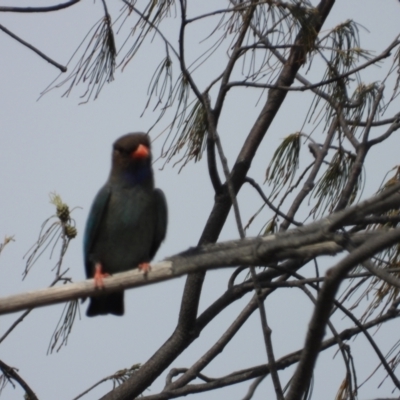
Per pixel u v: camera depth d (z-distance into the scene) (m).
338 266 7.02
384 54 10.55
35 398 10.79
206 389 11.23
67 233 10.12
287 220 10.97
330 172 11.52
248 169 11.83
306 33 10.27
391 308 10.49
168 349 11.71
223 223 11.68
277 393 8.12
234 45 10.54
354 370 9.62
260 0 10.11
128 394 11.53
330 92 11.41
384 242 6.83
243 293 11.71
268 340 8.32
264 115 12.20
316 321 7.45
